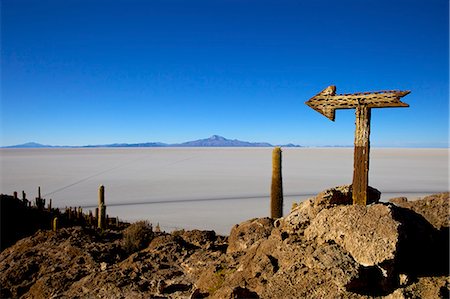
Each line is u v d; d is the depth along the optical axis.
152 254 10.95
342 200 7.90
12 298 9.31
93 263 10.66
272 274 6.66
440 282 5.98
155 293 8.09
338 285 5.80
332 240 6.78
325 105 7.80
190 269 9.56
